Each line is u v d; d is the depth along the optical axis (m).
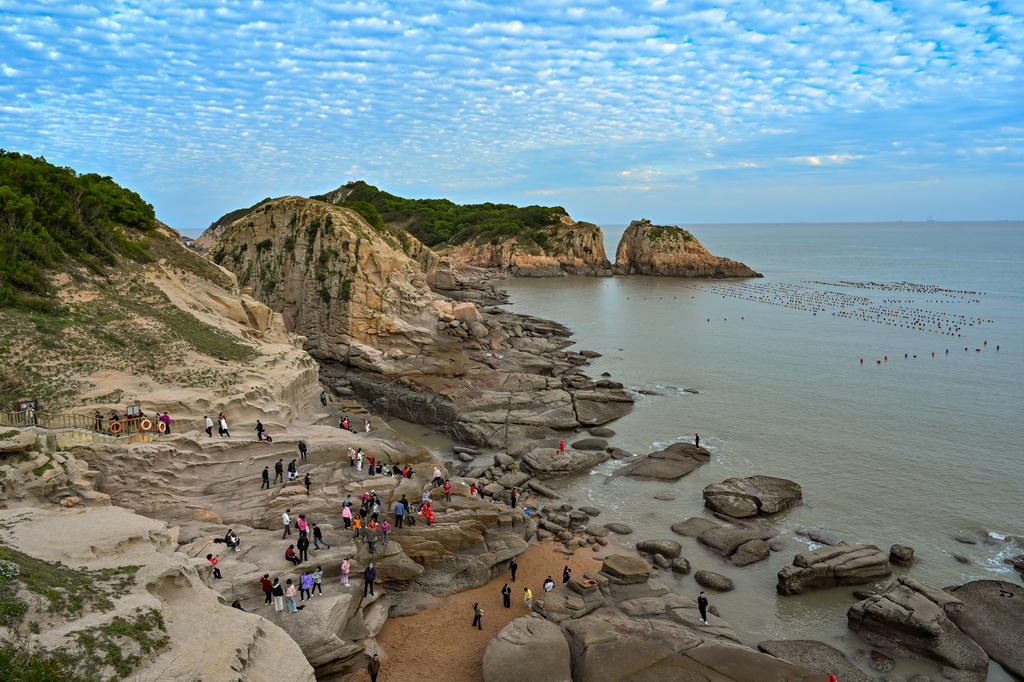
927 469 58.88
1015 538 46.91
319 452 50.47
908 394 81.81
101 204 65.94
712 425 71.19
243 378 53.38
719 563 44.47
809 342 114.50
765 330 126.12
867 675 33.16
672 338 118.69
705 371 94.19
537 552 45.28
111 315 54.78
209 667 22.98
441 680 32.03
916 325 129.88
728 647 32.53
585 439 67.00
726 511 50.75
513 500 51.16
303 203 93.94
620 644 32.47
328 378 82.44
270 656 26.00
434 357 83.88
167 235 72.88
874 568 42.00
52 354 46.97
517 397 73.56
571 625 34.69
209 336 59.06
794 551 45.94
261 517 40.19
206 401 48.44
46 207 59.69
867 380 88.69
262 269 94.25
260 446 47.66
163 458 42.75
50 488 35.88
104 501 37.53
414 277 98.06
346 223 90.06
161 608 24.44
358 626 33.81
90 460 40.50
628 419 73.25
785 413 74.81
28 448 36.75
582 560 44.47
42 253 55.12
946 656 34.28
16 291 51.72
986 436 66.75
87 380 46.22
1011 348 107.44
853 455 62.41
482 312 136.25
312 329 88.19
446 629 36.09
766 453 63.25
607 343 114.25
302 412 59.78
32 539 26.48
